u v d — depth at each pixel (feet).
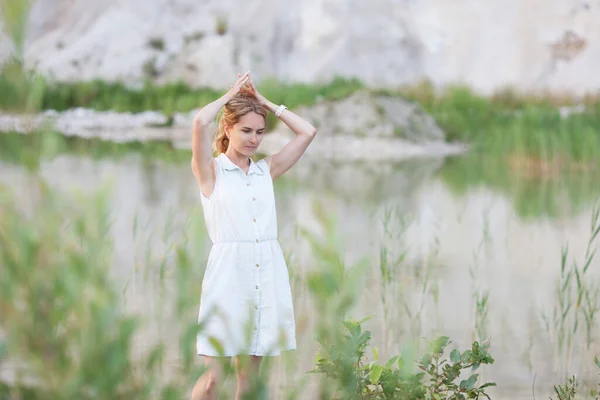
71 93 82.64
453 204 35.09
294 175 45.37
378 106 69.26
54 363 4.66
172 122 79.25
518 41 102.89
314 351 12.48
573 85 96.17
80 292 4.66
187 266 5.19
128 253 21.91
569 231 29.01
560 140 51.93
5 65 4.66
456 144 68.90
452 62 105.09
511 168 52.06
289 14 108.27
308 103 71.61
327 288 5.08
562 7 101.81
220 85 97.50
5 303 4.64
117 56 97.45
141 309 15.75
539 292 20.11
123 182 37.42
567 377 13.93
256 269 10.12
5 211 4.78
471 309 18.44
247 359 5.05
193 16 105.60
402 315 17.74
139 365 6.12
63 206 4.87
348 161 55.72
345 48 105.50
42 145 4.83
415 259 23.77
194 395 8.41
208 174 10.29
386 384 9.23
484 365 14.53
